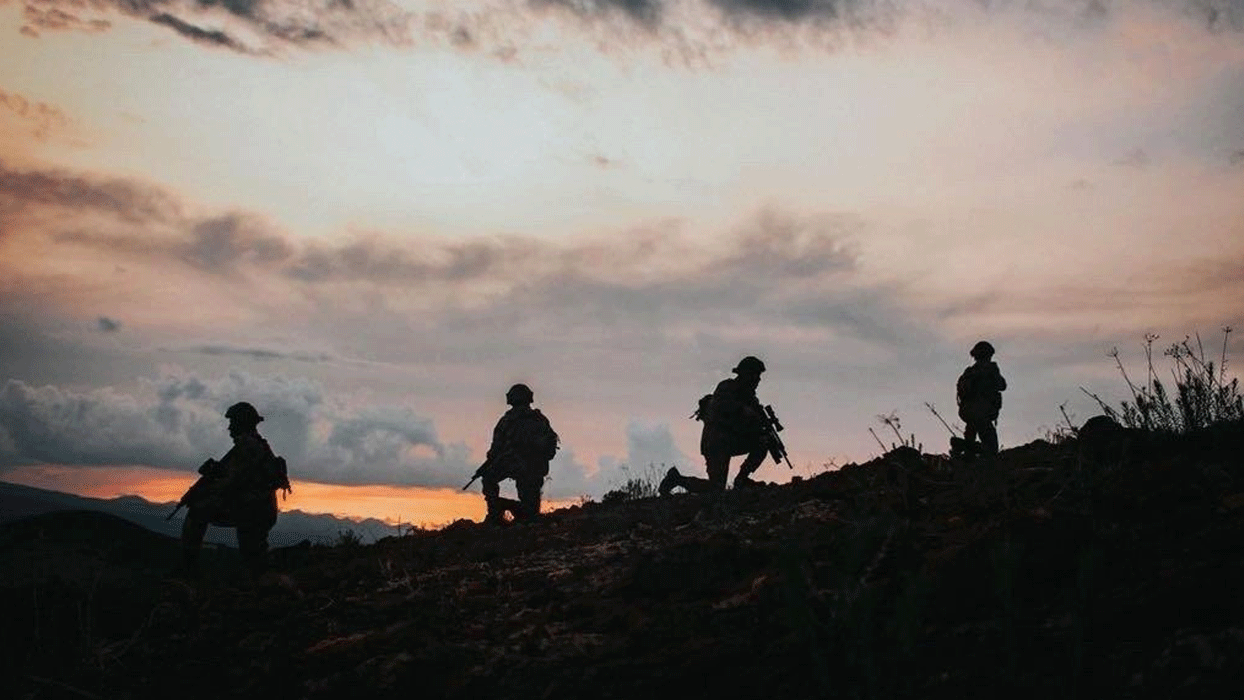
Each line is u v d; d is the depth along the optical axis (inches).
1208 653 169.3
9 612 324.2
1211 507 234.1
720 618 232.5
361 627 292.2
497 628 267.1
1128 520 238.5
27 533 386.0
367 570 377.1
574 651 238.2
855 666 175.8
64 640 312.0
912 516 290.0
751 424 502.6
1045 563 210.5
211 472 420.8
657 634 232.2
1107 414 327.6
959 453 393.1
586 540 381.4
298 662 262.1
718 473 502.3
